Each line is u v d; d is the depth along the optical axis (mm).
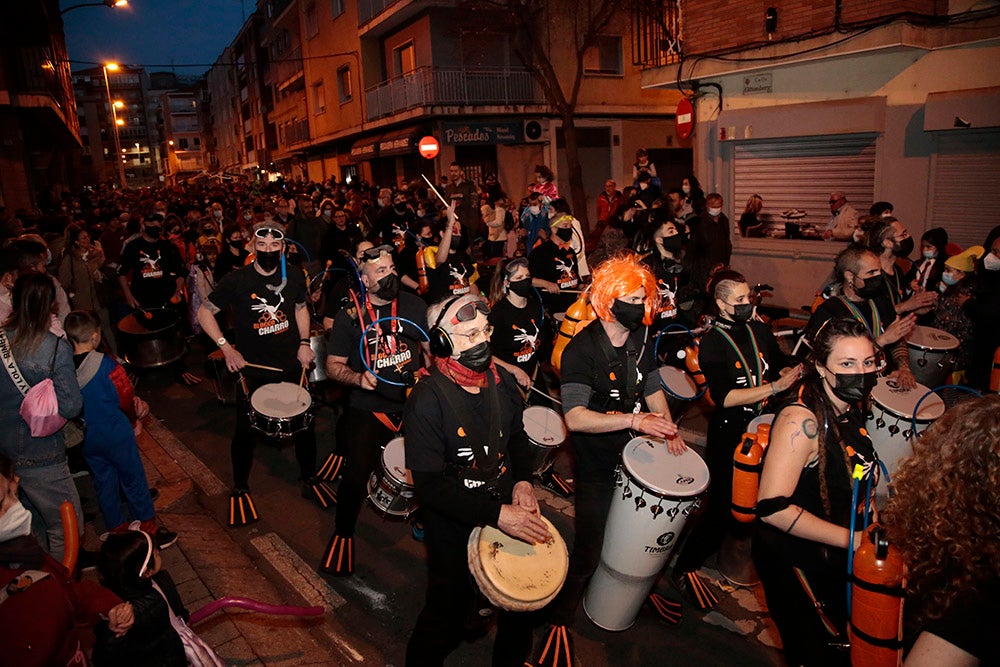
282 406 5223
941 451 2096
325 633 4328
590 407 3695
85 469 6609
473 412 3207
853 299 4805
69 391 4211
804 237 11836
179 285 9414
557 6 22266
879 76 10359
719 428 4188
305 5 33406
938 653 1935
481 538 3186
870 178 10875
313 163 39406
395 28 25500
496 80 22219
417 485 3129
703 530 4250
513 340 5625
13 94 21484
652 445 3672
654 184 14453
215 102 85438
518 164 23422
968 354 6090
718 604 4441
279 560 5141
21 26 24484
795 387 2949
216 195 30547
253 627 4246
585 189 24375
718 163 12719
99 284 9492
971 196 9703
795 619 2867
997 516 1938
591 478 3727
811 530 2711
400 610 4543
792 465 2752
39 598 2627
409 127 23906
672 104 24781
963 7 9406
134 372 9633
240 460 5656
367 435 4672
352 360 4680
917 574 2094
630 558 3523
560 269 7512
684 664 3930
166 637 3031
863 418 2924
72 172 53500
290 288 5633
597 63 23375
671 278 6391
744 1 11180
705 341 4223
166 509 5922
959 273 6148
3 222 10234
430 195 19312
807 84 11180
